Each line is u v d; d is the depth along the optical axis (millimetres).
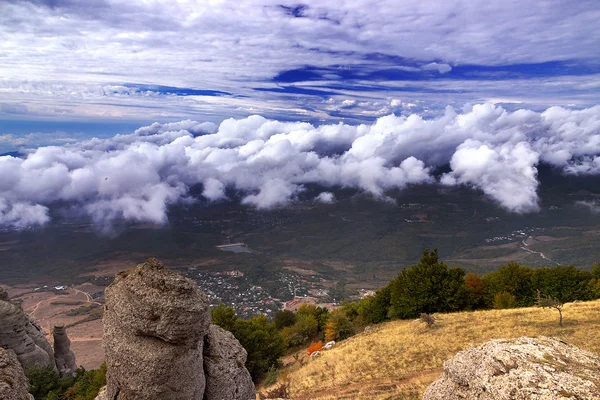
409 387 25766
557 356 12242
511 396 11180
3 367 14484
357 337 50000
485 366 12836
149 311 12602
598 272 61875
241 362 16719
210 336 15703
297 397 28719
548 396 10531
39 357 43375
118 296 13297
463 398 13039
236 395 15578
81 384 41250
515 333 33406
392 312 59594
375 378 29406
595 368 11469
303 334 69938
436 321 43969
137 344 12711
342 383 29688
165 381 12516
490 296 62000
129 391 12602
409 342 36844
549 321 36219
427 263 58844
